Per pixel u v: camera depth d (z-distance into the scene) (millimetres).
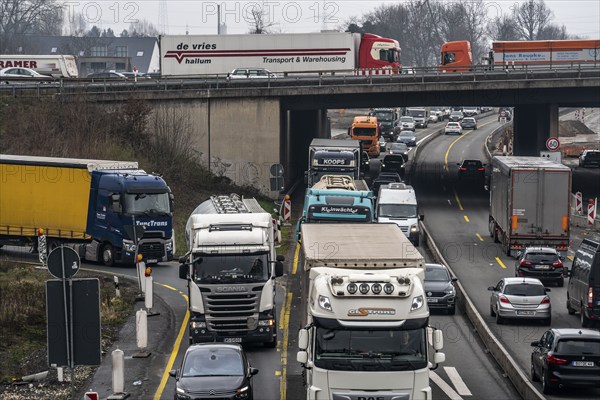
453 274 129875
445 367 88125
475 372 86250
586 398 76938
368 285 61844
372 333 61500
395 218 162875
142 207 136750
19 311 104000
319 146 183250
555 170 147125
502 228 157375
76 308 56688
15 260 143375
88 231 140250
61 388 79750
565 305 119125
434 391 79250
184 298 118688
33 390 79000
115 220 136750
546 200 147875
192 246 92812
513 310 106375
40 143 196375
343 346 61344
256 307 90562
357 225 84750
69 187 141000
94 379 82875
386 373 61031
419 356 61406
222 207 117562
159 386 79750
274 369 85312
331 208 119000
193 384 69188
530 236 148625
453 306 113938
